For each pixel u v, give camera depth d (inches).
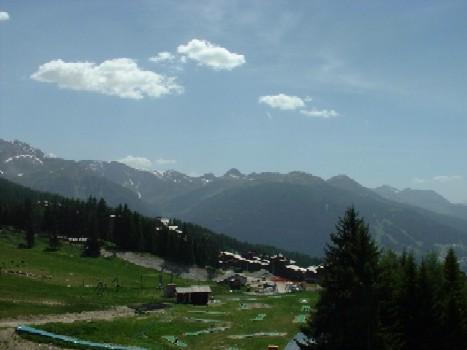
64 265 7091.5
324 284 1910.7
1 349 2488.9
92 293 5231.3
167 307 5059.1
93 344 2733.8
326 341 1895.9
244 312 5012.3
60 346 2659.9
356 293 1854.1
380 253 1982.0
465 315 2353.6
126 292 5807.1
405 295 2190.0
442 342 2178.9
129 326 3472.0
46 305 3973.9
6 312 3440.0
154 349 2834.6
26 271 5935.0
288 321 4421.8
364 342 1830.7
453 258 2618.1
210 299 6264.8
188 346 3181.6
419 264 2460.6
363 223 1966.0
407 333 2161.7
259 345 3289.9
